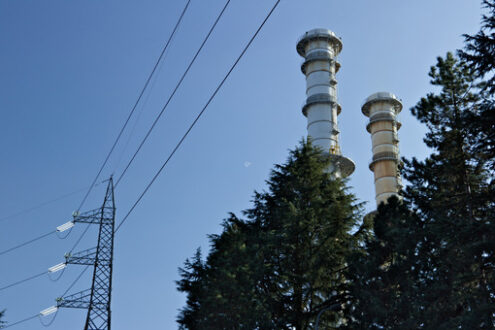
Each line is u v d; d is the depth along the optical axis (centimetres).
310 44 7694
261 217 3759
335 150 6819
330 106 7225
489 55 2841
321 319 3412
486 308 2584
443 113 3503
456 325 2781
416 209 3484
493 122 2908
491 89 2900
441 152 3494
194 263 3712
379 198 8019
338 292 3416
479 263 2894
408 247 3186
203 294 3444
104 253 4884
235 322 3216
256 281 3291
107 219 5025
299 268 3428
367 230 3612
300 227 3353
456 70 3578
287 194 3716
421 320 2978
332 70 7550
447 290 2989
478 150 3189
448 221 2956
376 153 8406
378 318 3044
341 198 3666
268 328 3120
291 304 3350
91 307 4644
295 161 3800
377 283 3195
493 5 2864
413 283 3128
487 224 2758
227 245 3472
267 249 3450
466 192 3344
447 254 3086
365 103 8838
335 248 3459
